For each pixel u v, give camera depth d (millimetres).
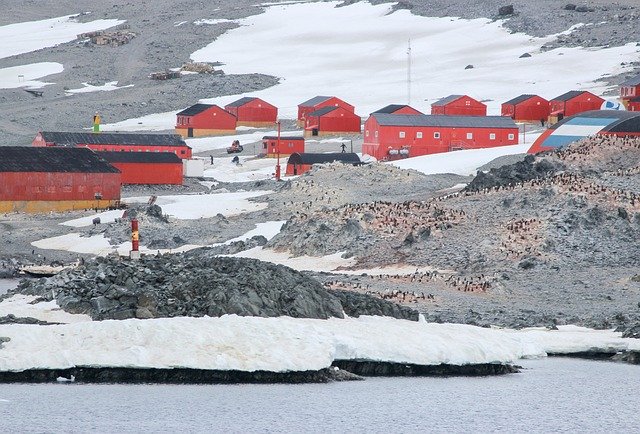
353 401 171250
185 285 191375
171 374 174750
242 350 177500
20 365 172500
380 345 186500
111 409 162000
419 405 170375
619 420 166125
